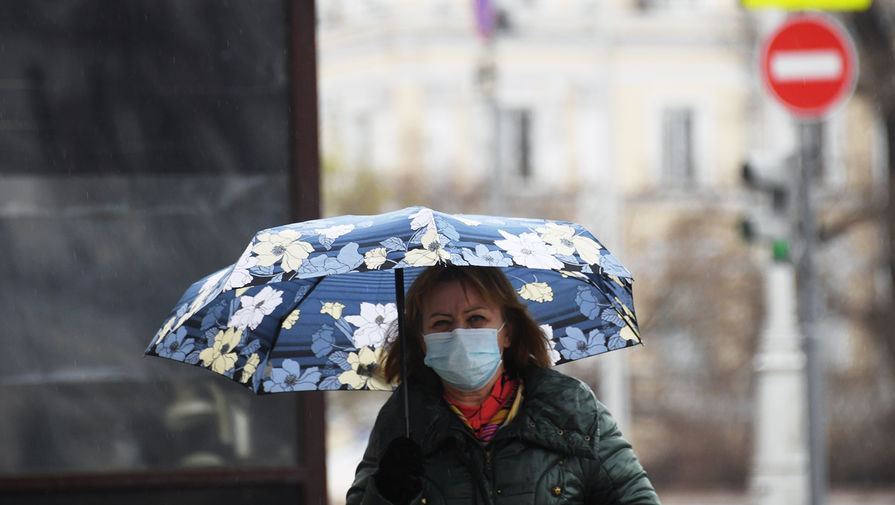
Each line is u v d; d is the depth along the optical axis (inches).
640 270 3383.4
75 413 604.1
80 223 609.6
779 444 1423.5
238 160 619.5
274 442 610.9
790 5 1144.2
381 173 3425.2
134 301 609.6
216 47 620.4
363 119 3969.0
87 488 599.5
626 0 3996.1
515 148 3949.3
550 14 3976.4
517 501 415.5
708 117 3978.8
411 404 430.9
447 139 3914.9
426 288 433.4
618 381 2778.1
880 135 3366.1
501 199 2915.8
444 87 3917.3
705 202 3634.4
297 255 398.6
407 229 402.3
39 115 609.6
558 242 413.1
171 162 615.8
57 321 605.9
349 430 3122.5
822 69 1144.2
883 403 2928.2
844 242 2925.7
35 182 607.8
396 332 462.9
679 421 3228.3
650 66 3998.5
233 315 456.8
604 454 419.8
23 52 609.9
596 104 3976.4
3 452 599.8
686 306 3292.3
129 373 607.2
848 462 2933.1
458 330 422.9
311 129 621.0
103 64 613.9
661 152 3986.2
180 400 608.7
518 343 441.7
